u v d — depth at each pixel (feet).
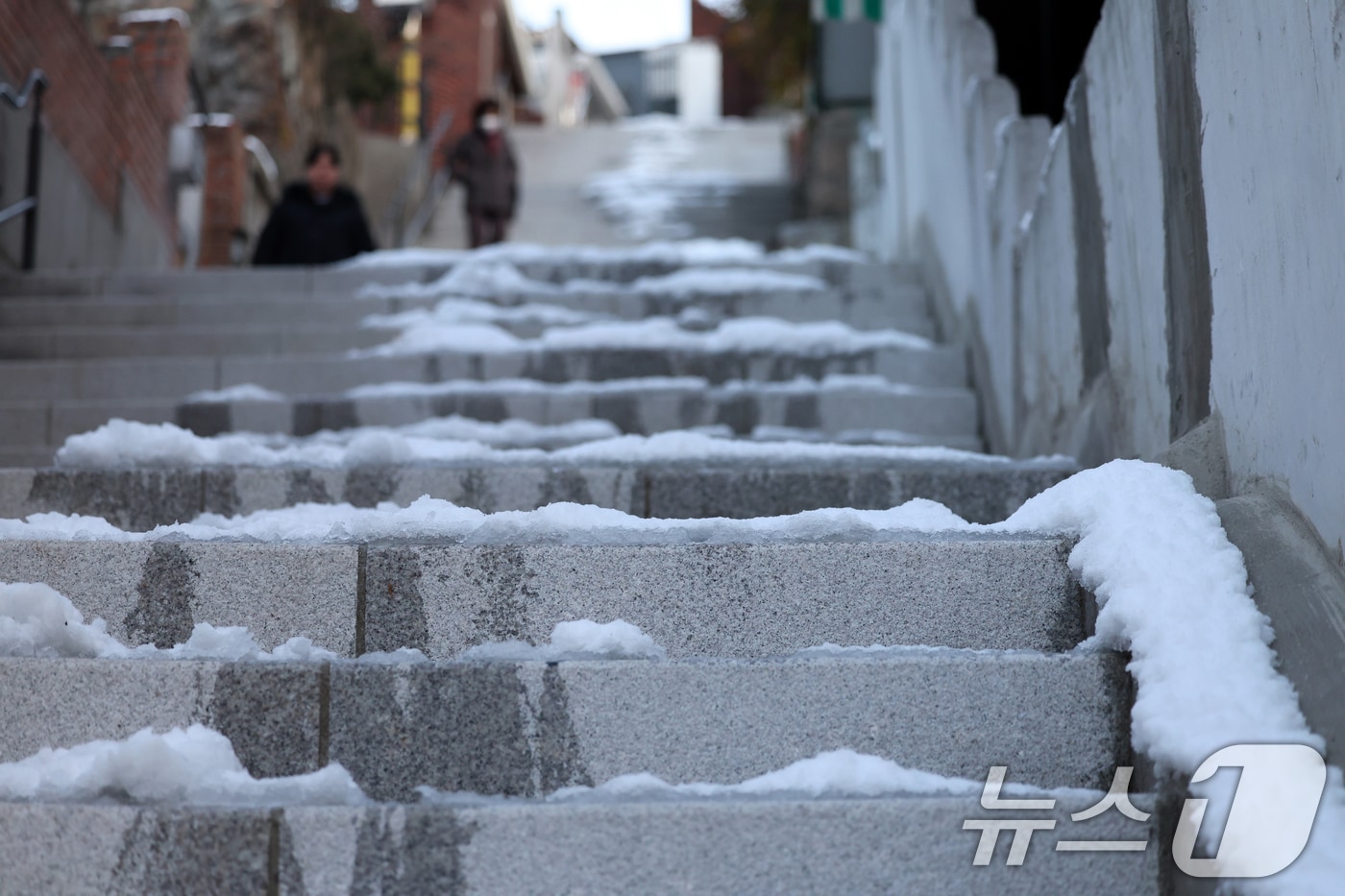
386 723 7.32
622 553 8.30
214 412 15.48
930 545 8.38
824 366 17.28
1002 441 15.03
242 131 39.09
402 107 63.41
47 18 22.40
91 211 24.63
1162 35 9.91
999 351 15.31
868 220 32.45
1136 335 10.55
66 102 23.43
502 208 35.88
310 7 47.91
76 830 6.32
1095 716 7.41
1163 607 7.50
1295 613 7.17
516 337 18.80
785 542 8.54
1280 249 7.84
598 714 7.37
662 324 18.17
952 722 7.41
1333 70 7.09
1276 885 5.71
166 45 31.73
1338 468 7.14
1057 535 8.72
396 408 15.57
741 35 53.26
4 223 20.15
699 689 7.42
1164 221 9.89
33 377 16.93
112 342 18.19
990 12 23.36
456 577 8.27
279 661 7.54
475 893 6.33
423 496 9.62
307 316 19.31
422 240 51.88
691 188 52.65
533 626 8.21
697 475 11.21
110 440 11.97
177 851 6.31
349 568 8.27
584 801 6.80
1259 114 8.12
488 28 70.33
